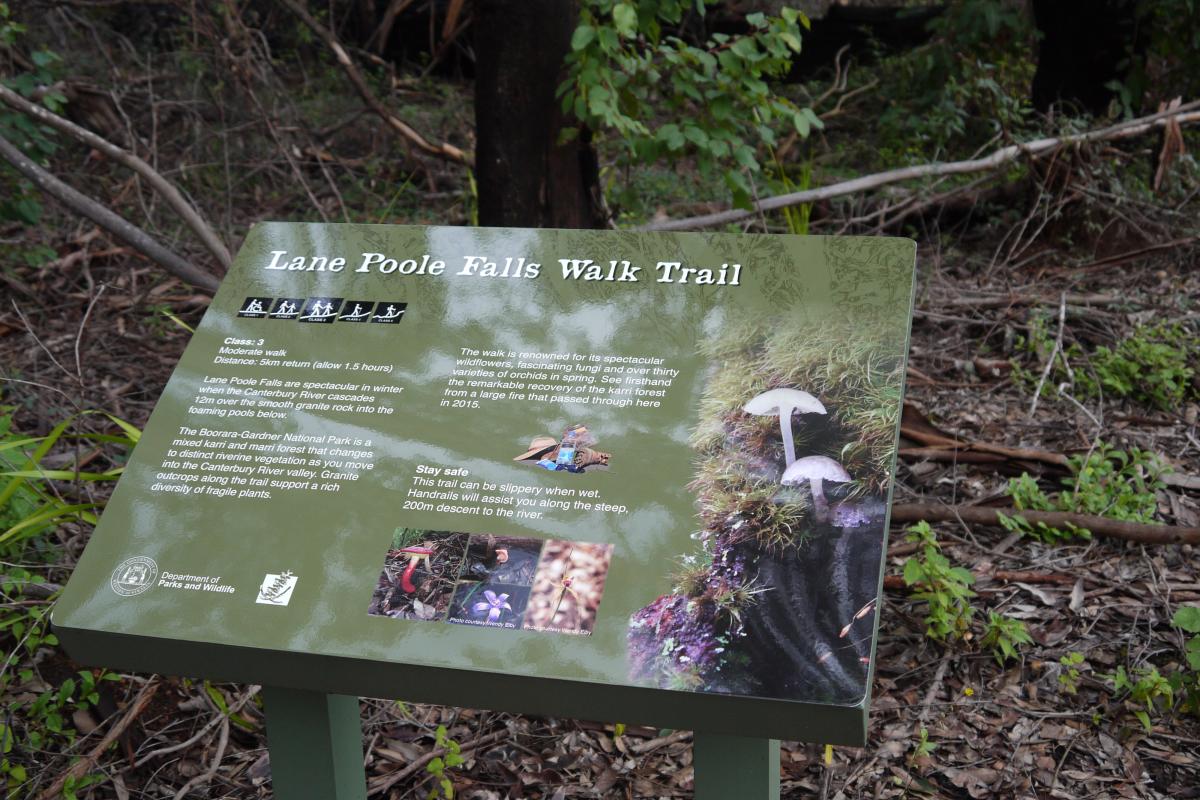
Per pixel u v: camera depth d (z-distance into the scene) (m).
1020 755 2.79
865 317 1.90
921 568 3.19
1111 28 8.52
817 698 1.56
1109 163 6.76
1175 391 4.71
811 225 6.97
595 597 1.72
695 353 1.94
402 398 1.99
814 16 11.10
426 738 2.95
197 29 6.81
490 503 1.84
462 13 10.21
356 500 1.89
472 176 6.90
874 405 1.81
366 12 10.77
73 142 6.93
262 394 2.04
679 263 2.03
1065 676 2.98
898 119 8.96
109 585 1.87
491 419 1.93
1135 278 6.14
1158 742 2.79
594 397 1.92
